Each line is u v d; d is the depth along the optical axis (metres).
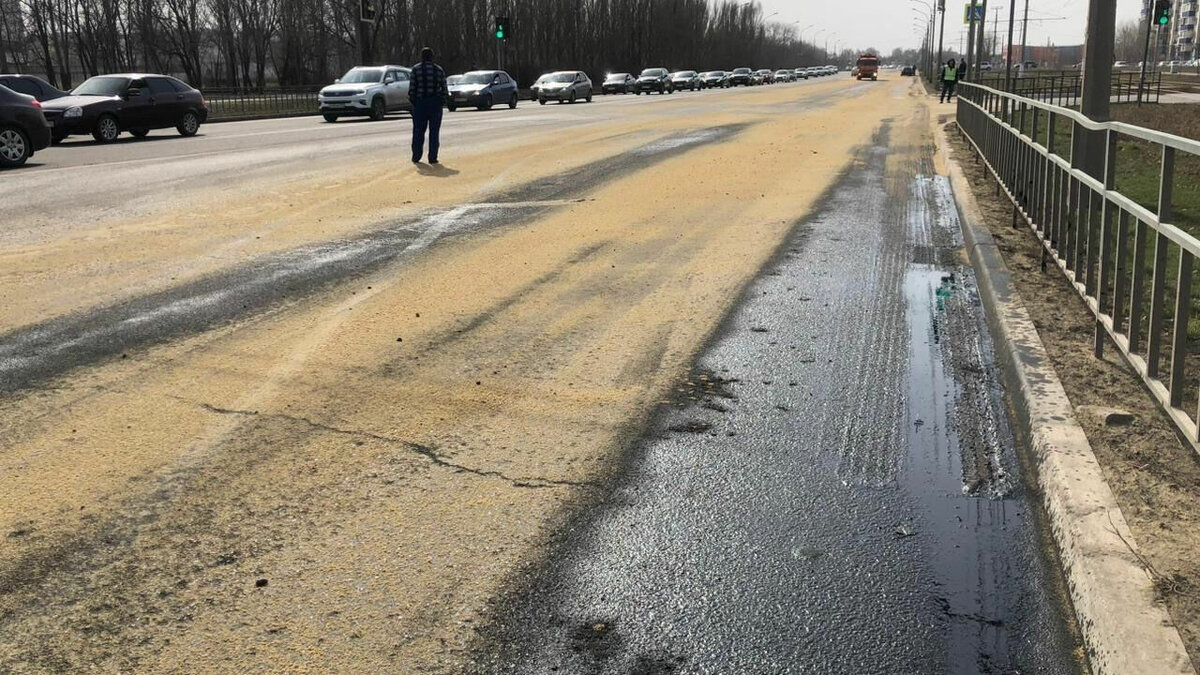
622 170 13.90
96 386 5.07
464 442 4.38
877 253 8.51
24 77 22.88
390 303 6.76
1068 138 14.29
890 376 5.33
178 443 4.34
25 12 66.69
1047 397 4.53
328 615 3.04
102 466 4.09
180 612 3.06
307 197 11.59
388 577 3.26
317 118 34.34
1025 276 7.18
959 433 4.56
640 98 48.91
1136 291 4.75
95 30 69.50
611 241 8.90
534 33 80.94
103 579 3.24
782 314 6.53
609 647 2.89
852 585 3.23
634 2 94.12
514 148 17.39
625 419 4.66
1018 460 4.26
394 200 11.36
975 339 6.04
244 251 8.48
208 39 79.38
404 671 2.77
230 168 14.59
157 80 22.98
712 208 10.67
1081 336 5.63
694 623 3.02
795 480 4.03
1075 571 3.13
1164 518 3.37
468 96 36.38
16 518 3.65
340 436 4.43
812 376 5.32
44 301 6.78
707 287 7.22
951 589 3.21
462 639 2.93
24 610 3.07
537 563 3.35
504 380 5.20
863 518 3.71
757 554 3.43
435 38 70.88
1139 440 4.06
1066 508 3.44
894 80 112.56
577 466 4.14
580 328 6.16
